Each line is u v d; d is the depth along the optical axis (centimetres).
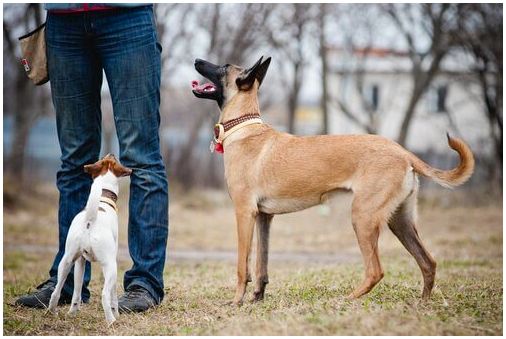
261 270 561
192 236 1366
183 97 2384
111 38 536
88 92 559
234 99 586
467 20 1773
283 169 546
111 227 497
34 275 806
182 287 671
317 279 691
